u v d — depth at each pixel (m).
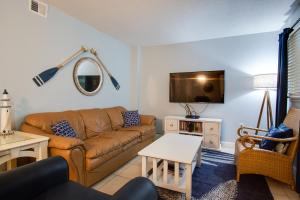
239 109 3.53
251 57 3.41
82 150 1.83
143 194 0.90
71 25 2.76
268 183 2.11
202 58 3.81
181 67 4.02
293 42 2.53
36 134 1.88
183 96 3.92
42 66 2.37
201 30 3.25
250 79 3.43
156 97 4.29
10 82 2.03
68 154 1.67
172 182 1.91
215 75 3.63
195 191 1.93
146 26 3.09
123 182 2.12
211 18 2.74
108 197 1.11
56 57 2.55
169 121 3.74
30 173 1.13
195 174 2.33
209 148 3.43
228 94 3.61
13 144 1.50
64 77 2.68
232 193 1.90
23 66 2.16
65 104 2.70
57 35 2.55
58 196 1.13
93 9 2.51
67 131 2.16
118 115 3.39
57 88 2.57
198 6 2.38
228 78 3.60
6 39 1.99
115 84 3.82
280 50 2.73
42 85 2.37
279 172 1.99
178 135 2.67
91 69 3.18
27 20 2.18
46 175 1.21
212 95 3.67
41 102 2.36
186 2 2.28
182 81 3.92
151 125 3.51
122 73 4.09
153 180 1.91
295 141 1.91
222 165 2.62
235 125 3.57
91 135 2.68
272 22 2.87
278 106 2.70
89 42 3.12
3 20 1.96
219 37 3.62
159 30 3.27
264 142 2.21
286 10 2.47
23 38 2.15
